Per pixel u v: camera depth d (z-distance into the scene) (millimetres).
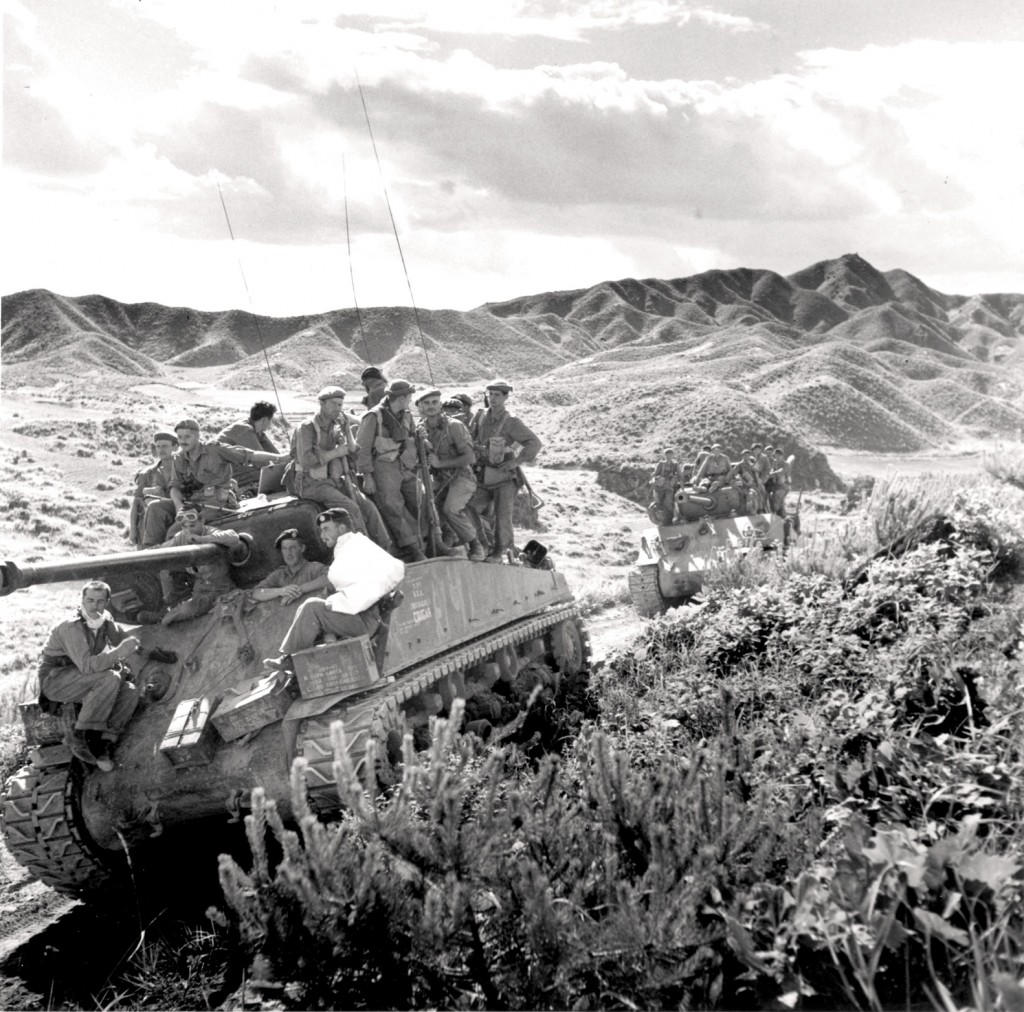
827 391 142500
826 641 9680
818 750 6941
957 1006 4859
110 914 8219
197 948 7250
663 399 100438
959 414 169625
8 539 33469
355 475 10922
